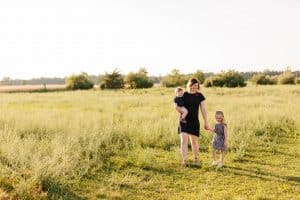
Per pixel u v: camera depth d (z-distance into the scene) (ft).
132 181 26.76
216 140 30.68
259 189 25.16
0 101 92.68
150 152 33.91
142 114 58.23
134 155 33.99
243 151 34.94
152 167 30.42
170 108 75.92
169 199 23.63
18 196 22.59
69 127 42.93
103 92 152.35
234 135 41.06
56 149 30.35
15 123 44.57
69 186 25.35
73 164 29.07
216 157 34.12
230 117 51.65
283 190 25.04
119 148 36.76
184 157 30.91
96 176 28.02
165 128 43.86
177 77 207.72
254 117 53.57
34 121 44.86
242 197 23.65
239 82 186.70
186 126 30.91
